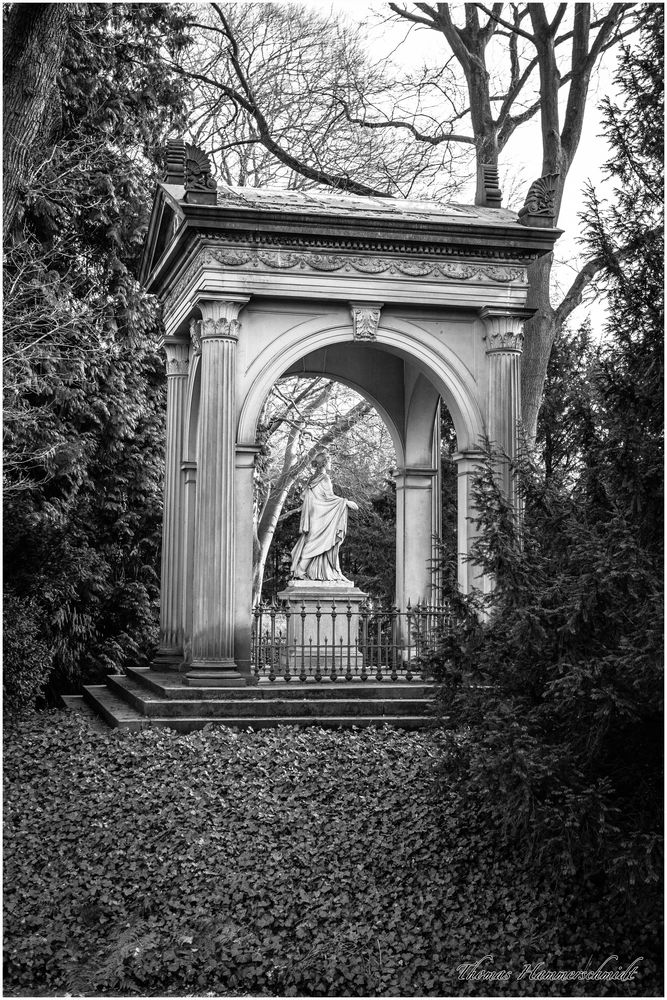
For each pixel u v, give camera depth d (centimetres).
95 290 2017
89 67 2006
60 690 2088
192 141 2583
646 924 845
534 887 904
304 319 1383
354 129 2577
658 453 822
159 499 2244
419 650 968
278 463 3156
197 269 1365
